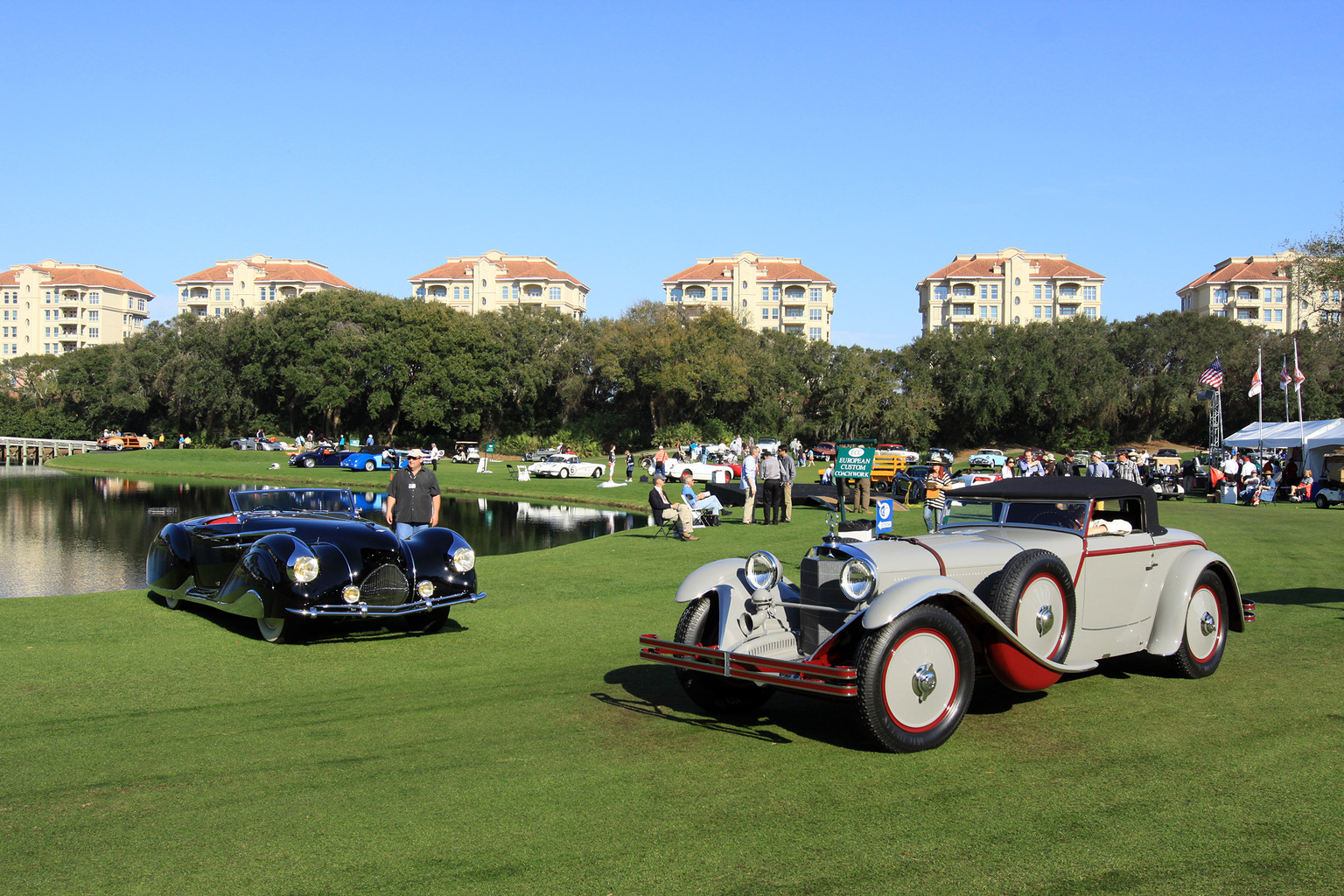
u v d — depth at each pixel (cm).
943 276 11850
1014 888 303
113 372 7906
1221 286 11288
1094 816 366
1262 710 527
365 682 625
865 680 441
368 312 7331
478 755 452
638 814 371
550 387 8025
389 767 433
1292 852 330
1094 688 589
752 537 1683
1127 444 7962
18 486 3669
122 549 1650
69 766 440
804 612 525
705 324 7194
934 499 1493
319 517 895
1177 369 7725
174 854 334
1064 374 7625
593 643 767
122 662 684
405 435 7700
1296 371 3434
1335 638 742
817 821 362
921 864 321
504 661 698
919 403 7412
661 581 1128
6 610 885
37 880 312
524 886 304
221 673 652
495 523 2278
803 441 7606
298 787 407
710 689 529
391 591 759
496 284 12325
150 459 5634
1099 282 11525
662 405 7362
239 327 7644
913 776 418
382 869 319
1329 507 2566
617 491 3438
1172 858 326
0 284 13175
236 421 7962
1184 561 612
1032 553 516
